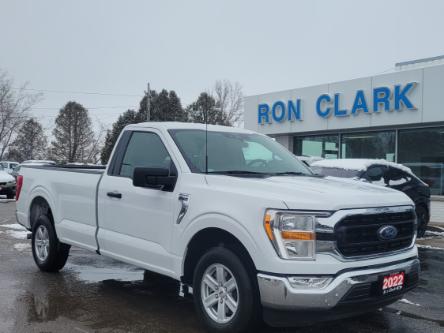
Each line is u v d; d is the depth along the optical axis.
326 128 17.97
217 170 5.30
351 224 4.21
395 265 4.50
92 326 4.97
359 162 11.30
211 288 4.68
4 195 22.70
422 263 8.69
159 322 5.11
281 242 4.12
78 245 6.43
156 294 6.20
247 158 5.75
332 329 4.96
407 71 15.74
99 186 6.10
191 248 4.95
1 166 33.12
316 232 4.11
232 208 4.46
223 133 6.01
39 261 7.27
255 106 20.52
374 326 5.10
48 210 7.23
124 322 5.10
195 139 5.65
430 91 15.21
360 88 16.98
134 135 6.06
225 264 4.49
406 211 4.73
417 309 5.76
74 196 6.55
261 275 4.15
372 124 16.64
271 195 4.33
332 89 17.81
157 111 58.59
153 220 5.29
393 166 11.50
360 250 4.28
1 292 6.16
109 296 6.07
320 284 4.05
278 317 4.19
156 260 5.22
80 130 68.81
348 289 4.09
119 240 5.68
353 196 4.38
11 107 42.25
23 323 5.02
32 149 63.47
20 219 7.77
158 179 5.10
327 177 5.63
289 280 4.05
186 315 5.36
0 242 9.84
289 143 19.62
